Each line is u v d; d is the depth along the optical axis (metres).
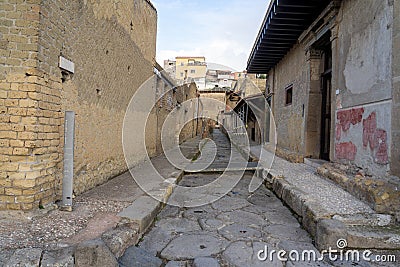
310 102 6.12
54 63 3.13
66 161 3.09
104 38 4.55
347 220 2.76
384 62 3.31
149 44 7.39
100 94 4.48
